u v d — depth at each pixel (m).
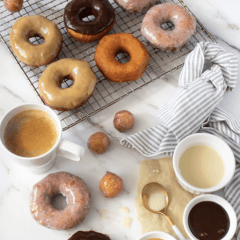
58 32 0.71
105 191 0.65
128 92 0.72
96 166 0.68
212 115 0.68
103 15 0.71
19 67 0.73
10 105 0.71
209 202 0.63
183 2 0.78
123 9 0.75
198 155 0.64
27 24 0.71
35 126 0.63
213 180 0.63
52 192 0.65
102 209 0.66
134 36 0.73
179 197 0.66
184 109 0.66
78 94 0.66
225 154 0.63
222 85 0.68
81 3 0.72
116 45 0.71
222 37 0.76
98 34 0.71
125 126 0.68
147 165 0.68
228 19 0.77
